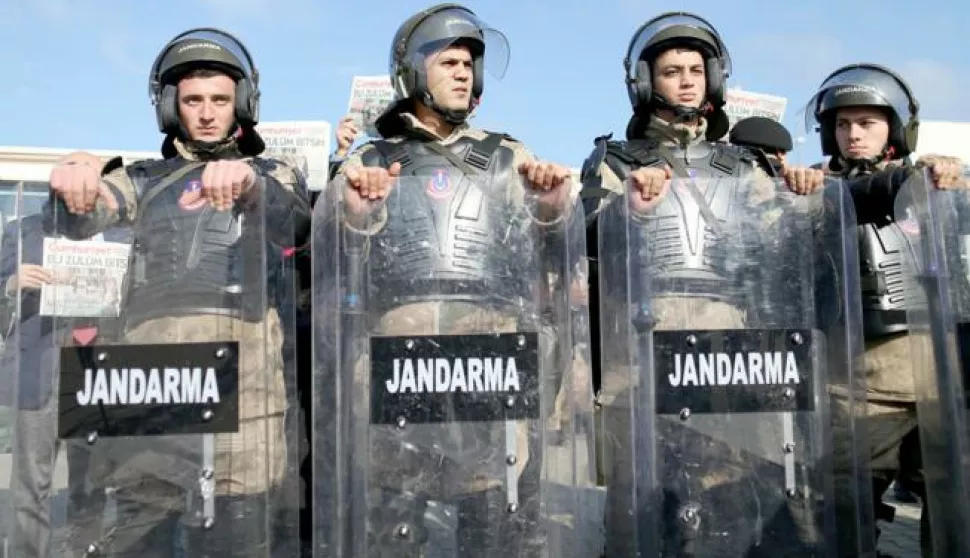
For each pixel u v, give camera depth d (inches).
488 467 119.1
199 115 143.0
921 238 132.3
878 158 163.9
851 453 124.6
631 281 124.2
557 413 123.3
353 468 118.6
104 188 121.6
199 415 117.2
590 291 146.0
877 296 151.2
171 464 116.6
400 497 118.4
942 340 129.0
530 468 120.2
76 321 118.4
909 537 202.5
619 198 127.7
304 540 133.5
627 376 124.0
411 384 119.4
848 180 157.1
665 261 125.2
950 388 128.0
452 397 119.6
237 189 120.0
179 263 119.9
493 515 118.7
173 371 117.5
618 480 125.8
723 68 158.4
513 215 126.6
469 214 125.8
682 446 122.4
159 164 134.8
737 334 124.1
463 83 147.9
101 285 119.4
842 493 124.6
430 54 145.3
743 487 122.4
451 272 123.6
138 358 117.3
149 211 121.3
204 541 116.1
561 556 120.3
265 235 120.9
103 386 116.9
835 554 123.1
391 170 125.0
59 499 115.5
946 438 129.1
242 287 120.0
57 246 119.3
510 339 121.0
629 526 123.2
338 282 121.4
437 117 149.3
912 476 153.6
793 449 123.6
